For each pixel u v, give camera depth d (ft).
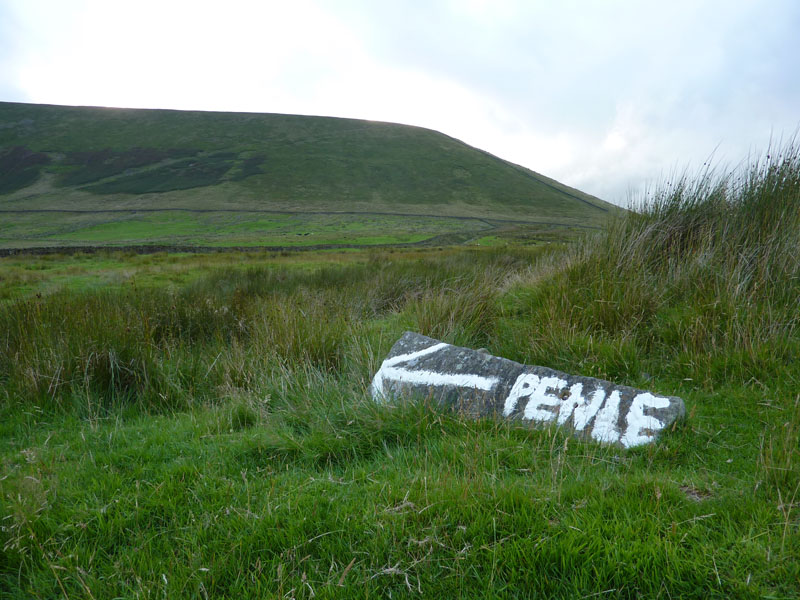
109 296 28.04
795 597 5.51
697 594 5.75
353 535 7.06
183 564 6.69
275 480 8.65
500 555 6.41
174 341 20.21
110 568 6.81
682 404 10.18
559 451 9.36
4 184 316.81
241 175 353.31
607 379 13.05
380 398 11.76
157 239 165.07
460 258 50.88
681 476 8.36
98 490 8.71
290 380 13.78
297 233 194.18
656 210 21.02
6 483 8.86
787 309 14.17
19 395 14.39
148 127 457.27
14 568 6.97
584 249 20.88
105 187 312.71
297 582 6.28
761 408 10.59
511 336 16.81
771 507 7.01
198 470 9.22
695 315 14.57
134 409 14.23
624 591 5.94
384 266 42.88
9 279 45.52
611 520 6.86
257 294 32.86
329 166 393.70
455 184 389.39
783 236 16.19
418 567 6.39
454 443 9.73
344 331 17.52
